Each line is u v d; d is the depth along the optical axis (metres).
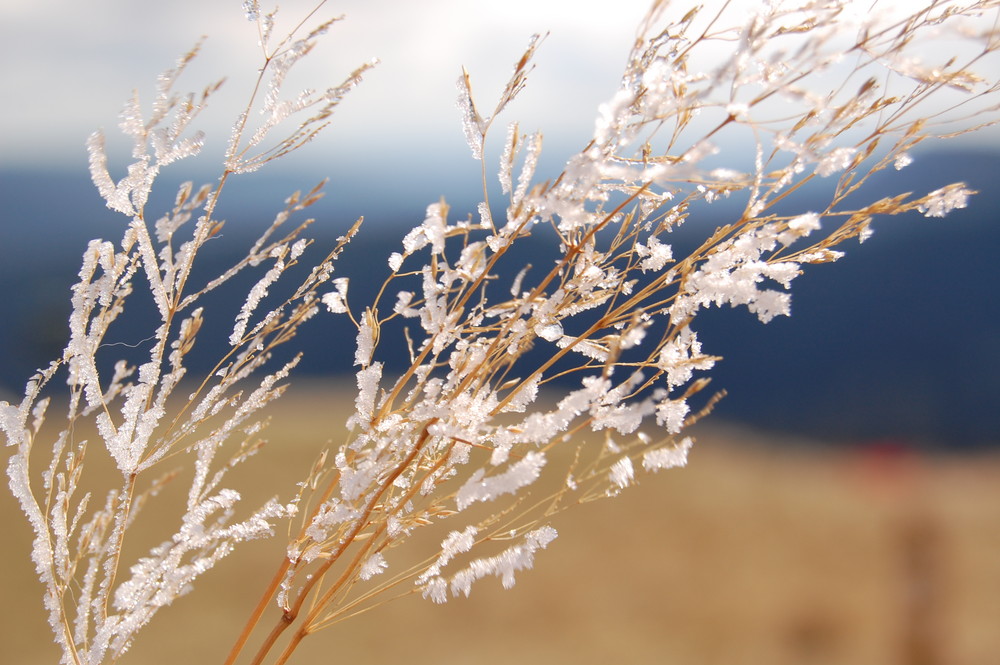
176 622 0.95
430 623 1.01
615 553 1.21
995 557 1.14
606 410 0.20
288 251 0.22
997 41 0.19
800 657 0.95
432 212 0.21
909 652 0.91
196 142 0.22
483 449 0.20
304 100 0.21
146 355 0.22
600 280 0.21
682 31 0.21
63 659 0.21
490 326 0.21
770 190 0.20
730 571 1.14
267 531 0.21
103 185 0.21
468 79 0.21
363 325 0.21
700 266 0.21
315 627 0.21
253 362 0.22
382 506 0.21
